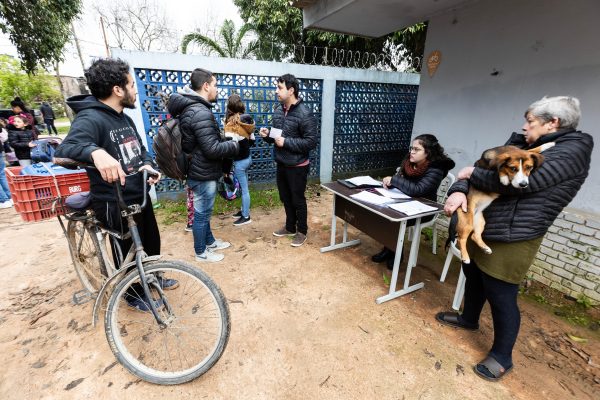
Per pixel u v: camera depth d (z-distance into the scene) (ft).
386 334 6.81
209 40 25.03
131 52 12.33
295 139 9.45
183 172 7.99
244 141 11.15
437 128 11.24
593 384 5.67
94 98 5.74
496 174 4.75
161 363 5.92
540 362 6.15
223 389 5.46
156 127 13.62
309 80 16.43
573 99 4.62
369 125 19.45
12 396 5.25
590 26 7.09
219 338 5.24
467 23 9.67
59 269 9.23
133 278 5.22
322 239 11.52
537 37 8.09
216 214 13.64
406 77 19.26
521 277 5.23
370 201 7.75
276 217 13.51
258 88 15.30
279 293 8.20
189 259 9.76
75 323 6.97
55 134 39.60
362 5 9.66
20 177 5.92
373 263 9.83
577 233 7.79
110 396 5.28
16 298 7.86
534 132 4.91
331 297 8.07
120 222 6.11
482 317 7.40
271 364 5.98
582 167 4.51
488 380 5.67
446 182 10.61
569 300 8.04
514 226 4.93
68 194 6.63
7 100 60.90
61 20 25.53
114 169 4.75
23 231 11.87
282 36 27.96
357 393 5.41
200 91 8.05
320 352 6.28
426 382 5.65
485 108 9.62
